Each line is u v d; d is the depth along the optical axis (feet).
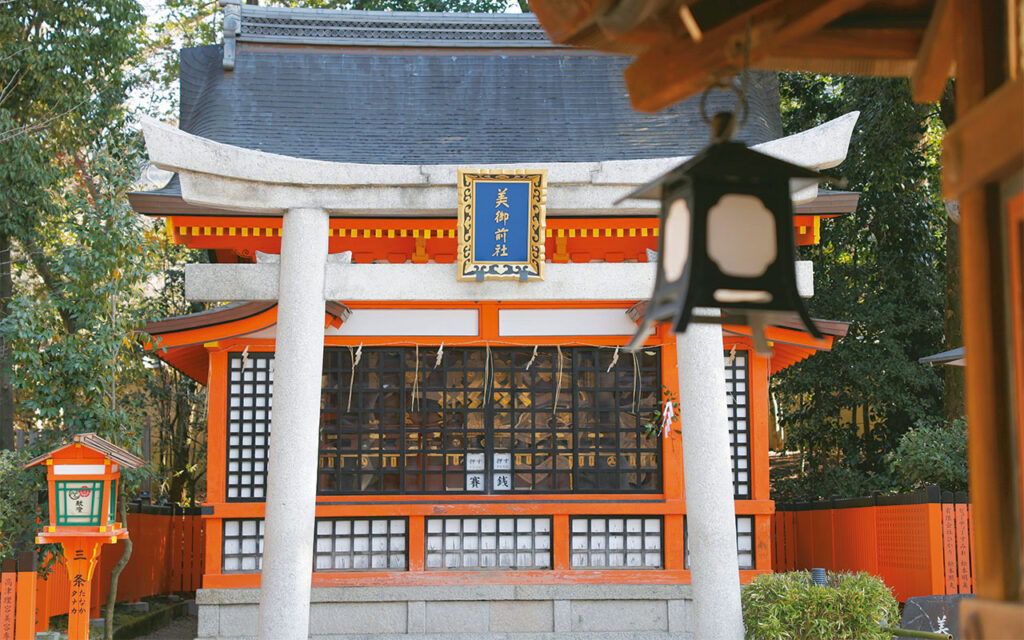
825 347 30.25
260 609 28.58
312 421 29.17
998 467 7.48
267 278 30.68
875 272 56.65
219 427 36.04
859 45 10.54
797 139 30.07
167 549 50.34
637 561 36.60
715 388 29.14
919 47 10.57
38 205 49.60
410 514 36.22
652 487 36.99
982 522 7.57
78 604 27.73
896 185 55.16
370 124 38.32
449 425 37.01
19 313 36.70
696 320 10.18
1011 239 7.42
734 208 9.43
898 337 55.72
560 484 36.91
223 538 35.91
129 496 43.04
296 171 29.71
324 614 35.47
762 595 28.43
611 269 30.42
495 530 36.76
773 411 69.31
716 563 28.43
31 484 36.94
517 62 41.60
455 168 30.07
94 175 40.24
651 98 10.31
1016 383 7.38
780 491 59.47
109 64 52.75
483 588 35.70
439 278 30.14
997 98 7.19
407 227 34.47
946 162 8.09
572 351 37.37
